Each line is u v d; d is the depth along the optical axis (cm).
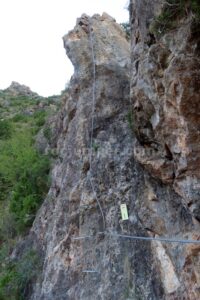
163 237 552
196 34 448
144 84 535
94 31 875
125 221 641
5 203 1284
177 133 484
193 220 500
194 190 471
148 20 520
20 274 870
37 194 1087
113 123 750
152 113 534
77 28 919
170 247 533
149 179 602
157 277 551
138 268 590
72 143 826
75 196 759
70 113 907
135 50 580
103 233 682
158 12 493
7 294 873
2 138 1809
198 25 441
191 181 475
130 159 680
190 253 491
